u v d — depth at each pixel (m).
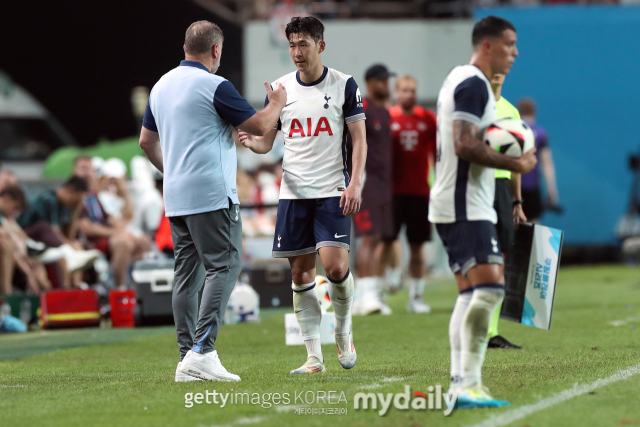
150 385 17.28
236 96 17.92
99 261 40.34
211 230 17.86
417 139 35.09
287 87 18.77
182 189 17.94
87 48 67.06
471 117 14.05
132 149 57.06
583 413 13.27
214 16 64.19
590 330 26.80
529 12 61.66
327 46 62.56
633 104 61.22
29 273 37.38
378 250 35.91
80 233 41.09
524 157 14.02
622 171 61.25
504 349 22.23
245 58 62.19
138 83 70.00
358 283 35.59
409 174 35.19
